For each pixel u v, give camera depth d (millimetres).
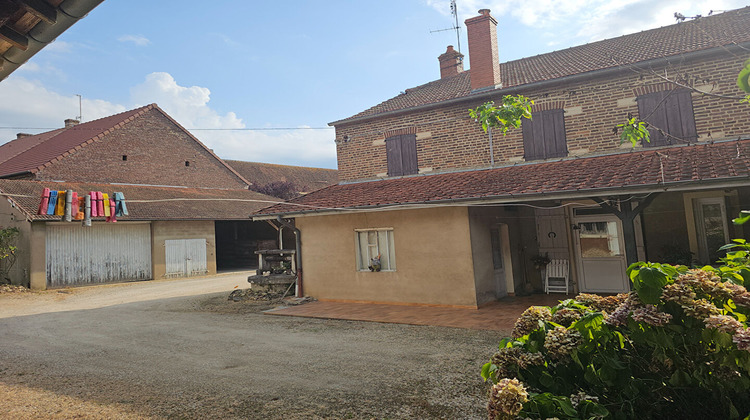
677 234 10820
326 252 12656
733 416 2170
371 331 8867
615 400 2473
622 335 2539
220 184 32625
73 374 6684
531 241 12875
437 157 14234
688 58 10828
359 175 15648
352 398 5262
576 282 12109
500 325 8719
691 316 2250
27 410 5293
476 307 10344
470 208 10555
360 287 12016
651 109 11312
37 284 18375
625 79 11648
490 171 12633
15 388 6137
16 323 11430
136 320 11297
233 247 30781
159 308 13211
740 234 10055
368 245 12023
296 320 10352
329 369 6449
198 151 31625
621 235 11539
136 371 6715
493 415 2273
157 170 29109
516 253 12664
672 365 2441
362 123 15672
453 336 8109
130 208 22156
